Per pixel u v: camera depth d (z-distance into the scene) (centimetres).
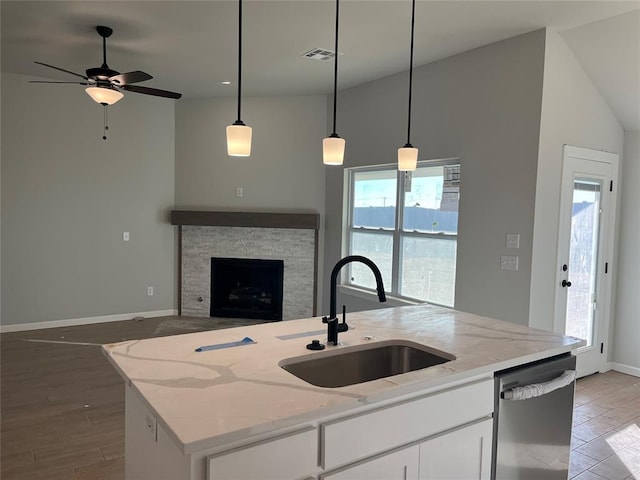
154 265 613
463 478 182
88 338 510
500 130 383
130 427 174
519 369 202
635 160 424
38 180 535
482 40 383
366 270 543
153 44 407
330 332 210
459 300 418
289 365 189
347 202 563
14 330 533
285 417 133
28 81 499
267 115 598
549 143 363
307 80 512
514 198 373
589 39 358
